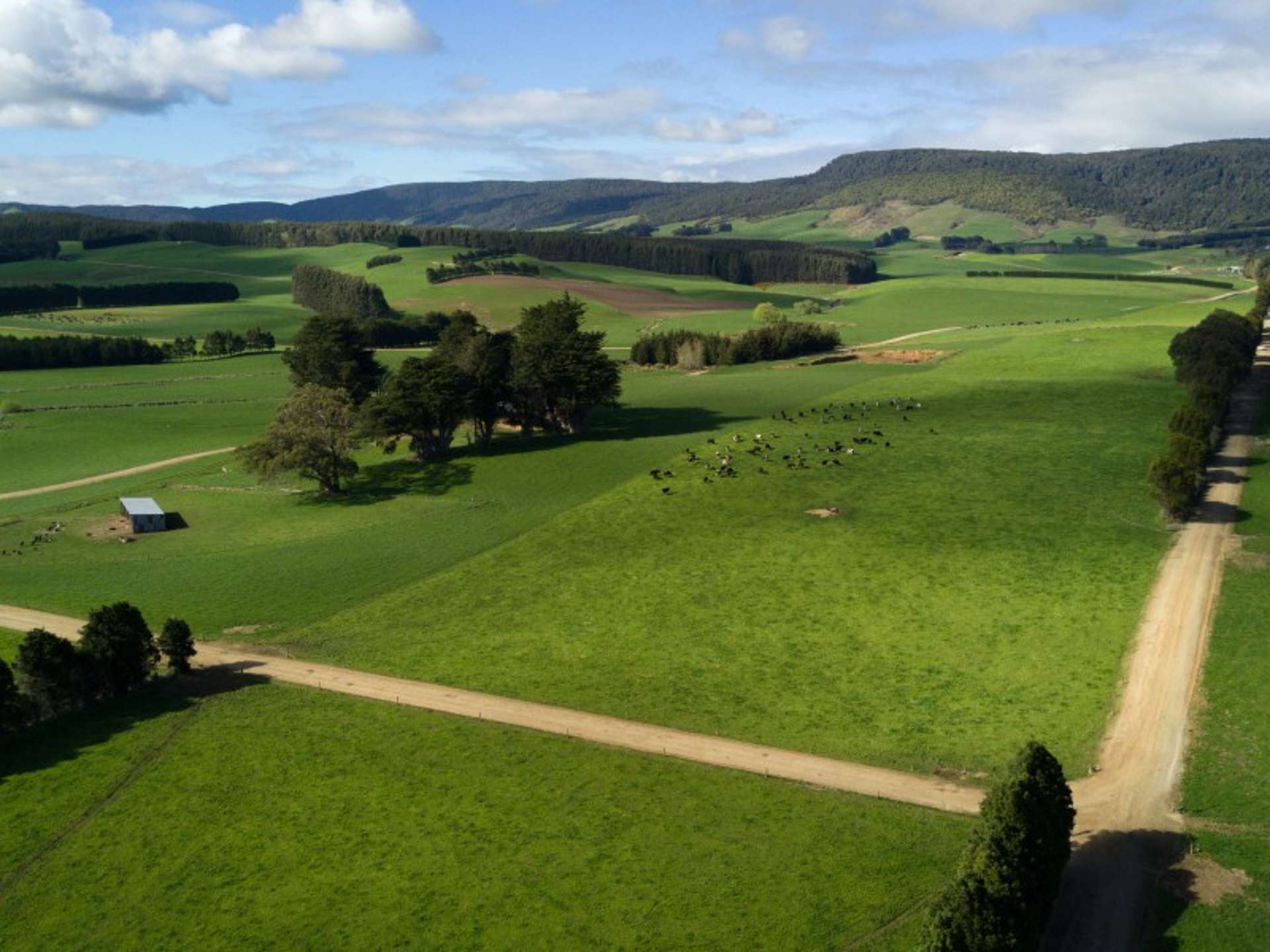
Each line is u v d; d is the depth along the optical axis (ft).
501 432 653.30
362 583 402.93
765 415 654.12
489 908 210.18
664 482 502.79
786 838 229.45
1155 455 496.23
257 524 493.36
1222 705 272.72
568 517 463.83
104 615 313.94
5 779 265.95
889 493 463.42
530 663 326.24
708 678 310.24
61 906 216.95
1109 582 353.51
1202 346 621.72
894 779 252.01
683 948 196.95
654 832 233.35
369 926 206.59
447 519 481.87
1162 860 215.72
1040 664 303.48
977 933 178.40
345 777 261.65
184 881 223.10
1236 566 359.87
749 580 379.35
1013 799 196.95
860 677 305.12
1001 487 461.78
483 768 264.11
